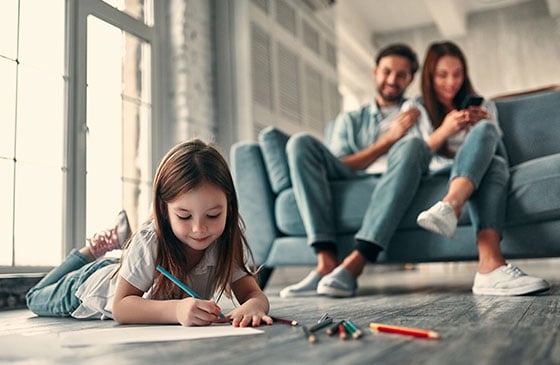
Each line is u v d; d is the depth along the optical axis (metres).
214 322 1.10
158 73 3.12
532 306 1.31
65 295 1.47
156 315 1.12
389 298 1.78
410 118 2.56
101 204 2.66
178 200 1.14
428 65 2.78
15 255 2.21
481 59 5.83
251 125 3.43
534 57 5.64
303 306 1.59
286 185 2.37
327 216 2.14
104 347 0.86
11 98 2.26
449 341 0.82
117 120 2.81
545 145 2.35
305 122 4.15
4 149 2.21
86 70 2.58
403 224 2.03
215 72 3.51
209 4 3.51
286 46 3.99
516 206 1.85
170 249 1.23
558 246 1.83
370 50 6.08
